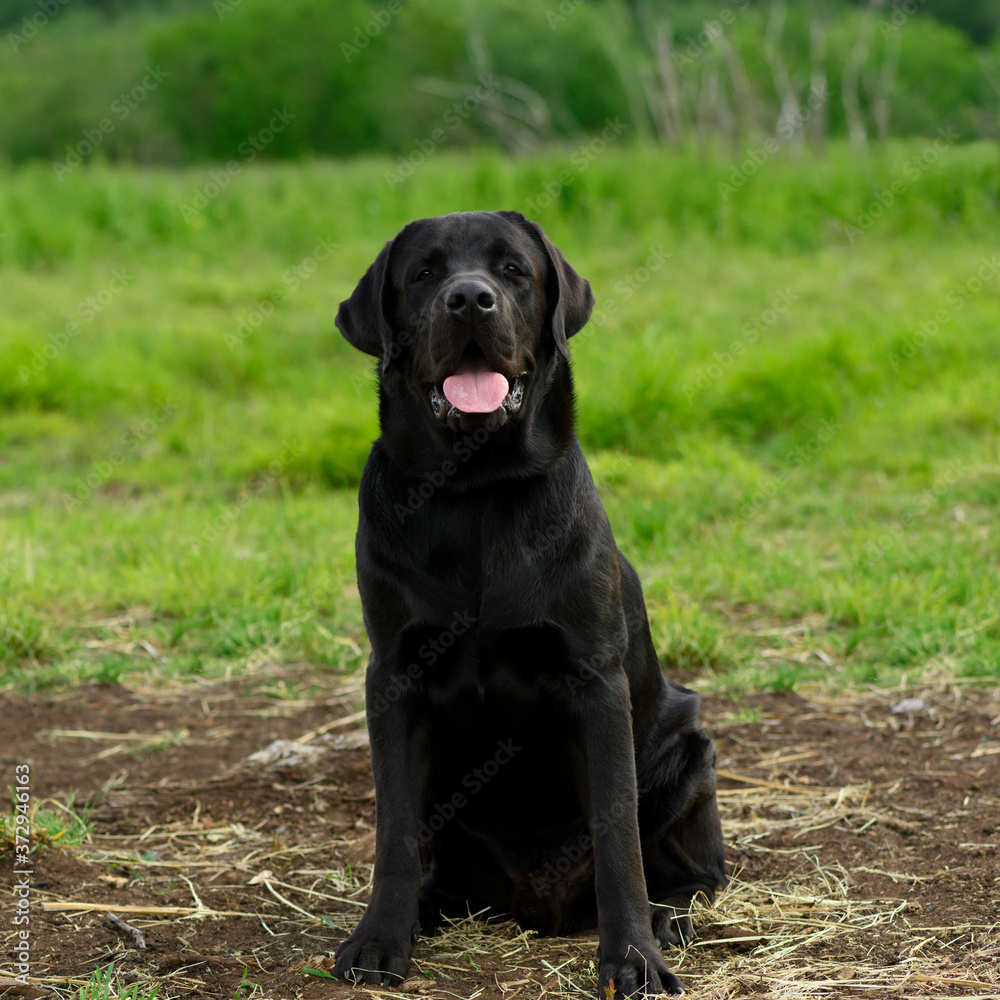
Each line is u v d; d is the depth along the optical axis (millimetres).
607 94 47906
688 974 3029
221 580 6965
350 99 52969
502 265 3482
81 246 17203
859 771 4559
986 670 5414
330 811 4438
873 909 3396
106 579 7129
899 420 9602
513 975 3104
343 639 6355
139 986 3002
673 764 3570
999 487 8086
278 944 3338
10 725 5332
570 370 3660
